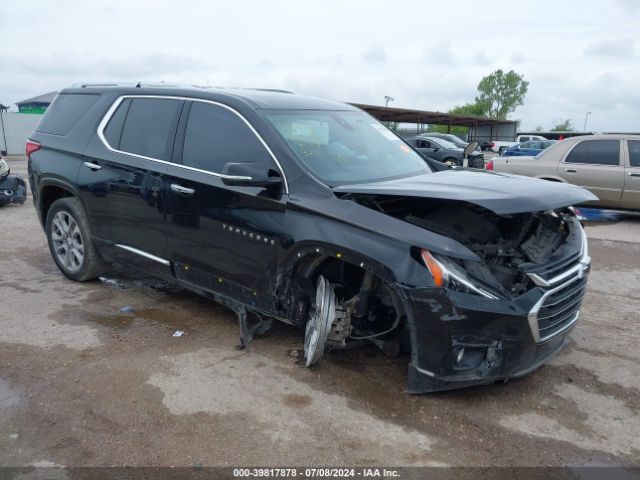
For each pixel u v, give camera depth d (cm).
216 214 391
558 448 300
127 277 563
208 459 282
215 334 429
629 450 300
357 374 370
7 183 981
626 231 933
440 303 303
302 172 360
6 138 3078
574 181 1018
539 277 321
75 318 454
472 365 316
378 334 357
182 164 419
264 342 416
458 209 374
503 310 304
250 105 401
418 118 4847
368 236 323
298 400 337
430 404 336
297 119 409
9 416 315
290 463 281
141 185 441
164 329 436
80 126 507
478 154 1973
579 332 456
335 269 365
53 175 512
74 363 377
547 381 370
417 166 445
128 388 346
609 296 557
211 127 412
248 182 351
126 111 475
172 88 454
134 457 283
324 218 340
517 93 10606
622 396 355
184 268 427
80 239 524
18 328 432
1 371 364
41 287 529
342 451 291
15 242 712
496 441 304
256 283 379
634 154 980
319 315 348
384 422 317
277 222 358
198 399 336
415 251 311
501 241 352
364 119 480
